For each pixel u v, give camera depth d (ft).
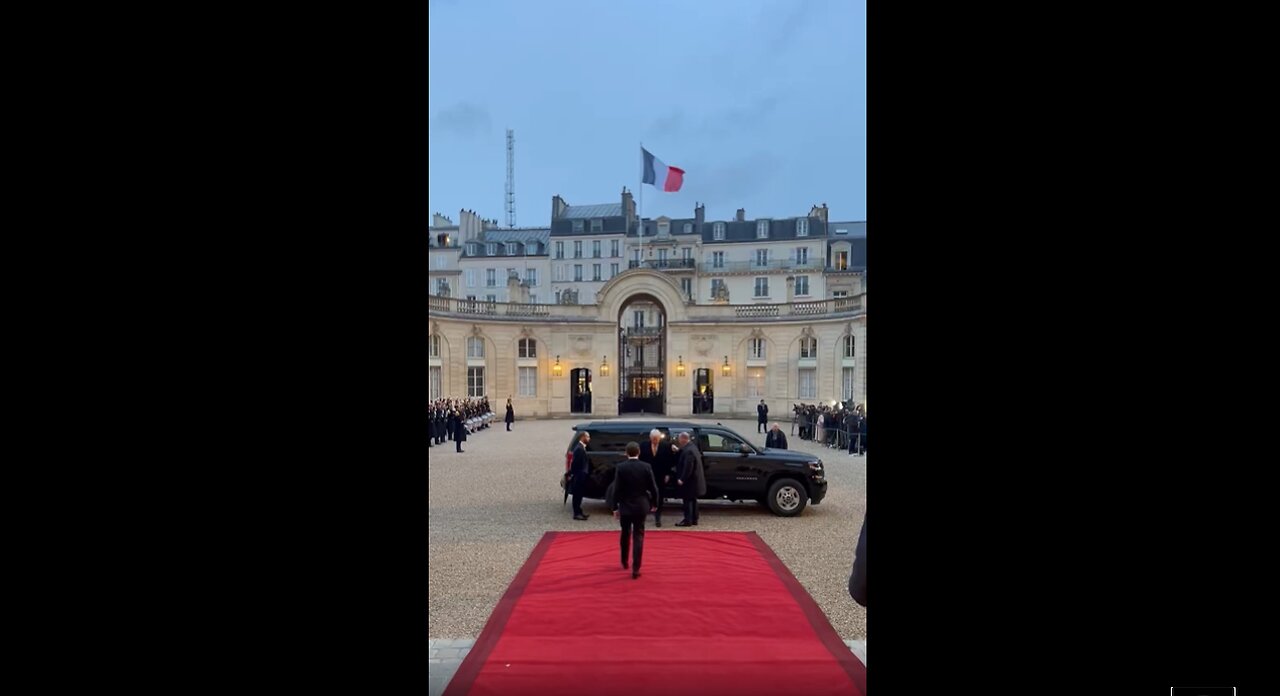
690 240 194.80
